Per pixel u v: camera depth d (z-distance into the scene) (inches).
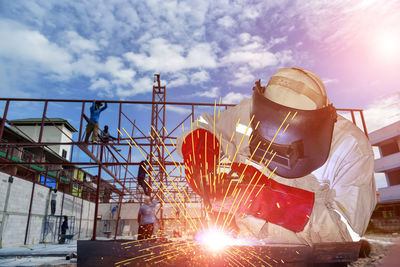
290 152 76.0
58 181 852.0
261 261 74.6
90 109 330.0
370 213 80.5
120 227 1048.8
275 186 87.0
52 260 261.9
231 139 92.8
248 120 91.6
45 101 320.8
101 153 375.6
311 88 74.7
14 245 541.6
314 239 83.1
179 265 77.4
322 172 84.2
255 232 88.0
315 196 84.8
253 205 86.6
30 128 1301.7
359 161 80.4
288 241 86.3
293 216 84.5
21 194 571.5
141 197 743.7
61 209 762.2
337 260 74.9
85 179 1120.8
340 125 84.2
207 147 91.0
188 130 97.4
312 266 75.1
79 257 85.0
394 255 43.8
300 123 72.8
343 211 80.8
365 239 83.6
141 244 81.8
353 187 80.0
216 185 89.0
